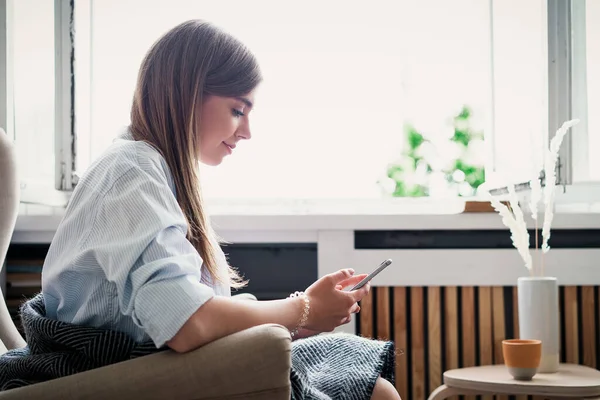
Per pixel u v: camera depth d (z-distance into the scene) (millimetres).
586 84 2617
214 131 1372
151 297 1120
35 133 2426
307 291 1314
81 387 1098
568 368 2092
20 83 2332
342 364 1403
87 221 1223
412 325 2316
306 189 2709
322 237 2355
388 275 2330
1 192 1652
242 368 1100
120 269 1147
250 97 1405
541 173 2561
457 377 1925
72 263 1208
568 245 2410
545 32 2600
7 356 1308
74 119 2588
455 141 2703
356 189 2711
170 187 1306
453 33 2711
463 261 2322
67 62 2582
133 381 1095
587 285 2340
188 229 1299
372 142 2713
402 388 2311
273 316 1215
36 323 1231
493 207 2324
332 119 2711
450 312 2320
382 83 2715
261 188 2701
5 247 1663
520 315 2066
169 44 1359
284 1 2689
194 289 1137
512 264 2322
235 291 2631
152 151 1282
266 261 2646
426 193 2709
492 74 2670
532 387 1824
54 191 2508
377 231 2398
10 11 2270
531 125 2633
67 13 2582
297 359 1417
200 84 1339
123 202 1192
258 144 2703
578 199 2564
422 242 2398
